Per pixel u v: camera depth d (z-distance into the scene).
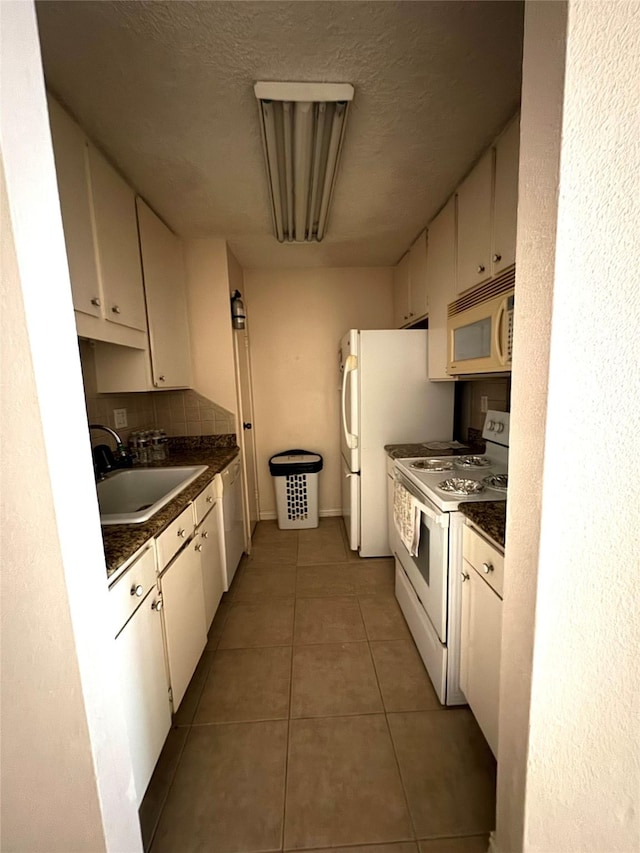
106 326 1.49
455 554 1.32
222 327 2.52
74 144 1.27
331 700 1.46
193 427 2.59
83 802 0.70
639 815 0.75
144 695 1.05
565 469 0.63
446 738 1.29
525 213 0.65
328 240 2.50
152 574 1.14
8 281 0.55
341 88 1.18
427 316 2.31
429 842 1.00
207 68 1.10
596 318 0.60
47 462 0.59
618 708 0.71
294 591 2.25
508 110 1.30
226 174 1.65
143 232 1.85
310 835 1.02
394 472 2.09
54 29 0.95
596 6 0.53
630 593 0.67
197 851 0.99
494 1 0.92
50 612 0.63
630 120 0.56
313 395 3.31
